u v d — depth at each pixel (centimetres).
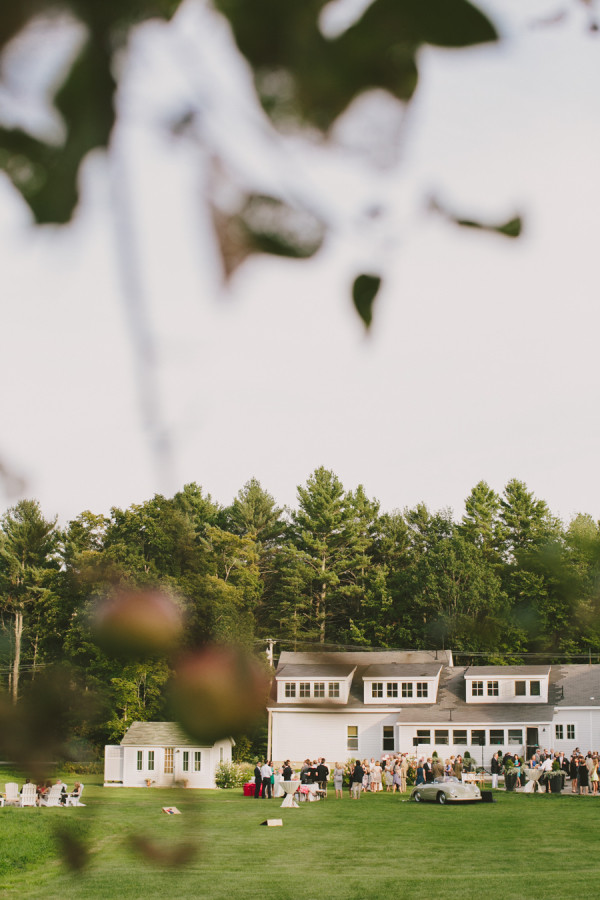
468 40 68
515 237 83
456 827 2147
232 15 69
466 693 4216
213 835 1994
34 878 1368
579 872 1510
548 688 4219
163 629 82
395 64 69
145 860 92
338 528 6106
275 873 1493
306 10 69
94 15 65
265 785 2977
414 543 6172
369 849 1792
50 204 67
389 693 4256
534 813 2459
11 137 67
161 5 68
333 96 70
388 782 3406
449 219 80
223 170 71
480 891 1340
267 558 6462
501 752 3975
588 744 4038
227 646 84
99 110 67
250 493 7075
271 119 71
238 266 72
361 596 5672
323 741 4134
